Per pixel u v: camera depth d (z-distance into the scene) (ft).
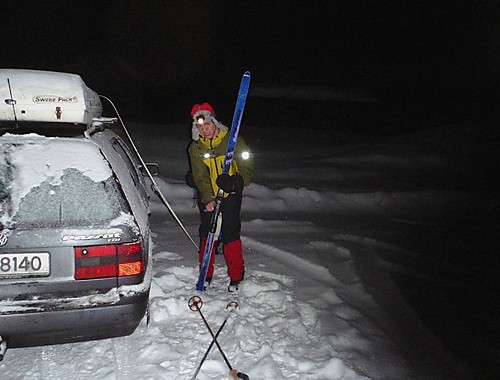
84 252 8.48
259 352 10.55
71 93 9.18
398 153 32.65
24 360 9.75
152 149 29.48
